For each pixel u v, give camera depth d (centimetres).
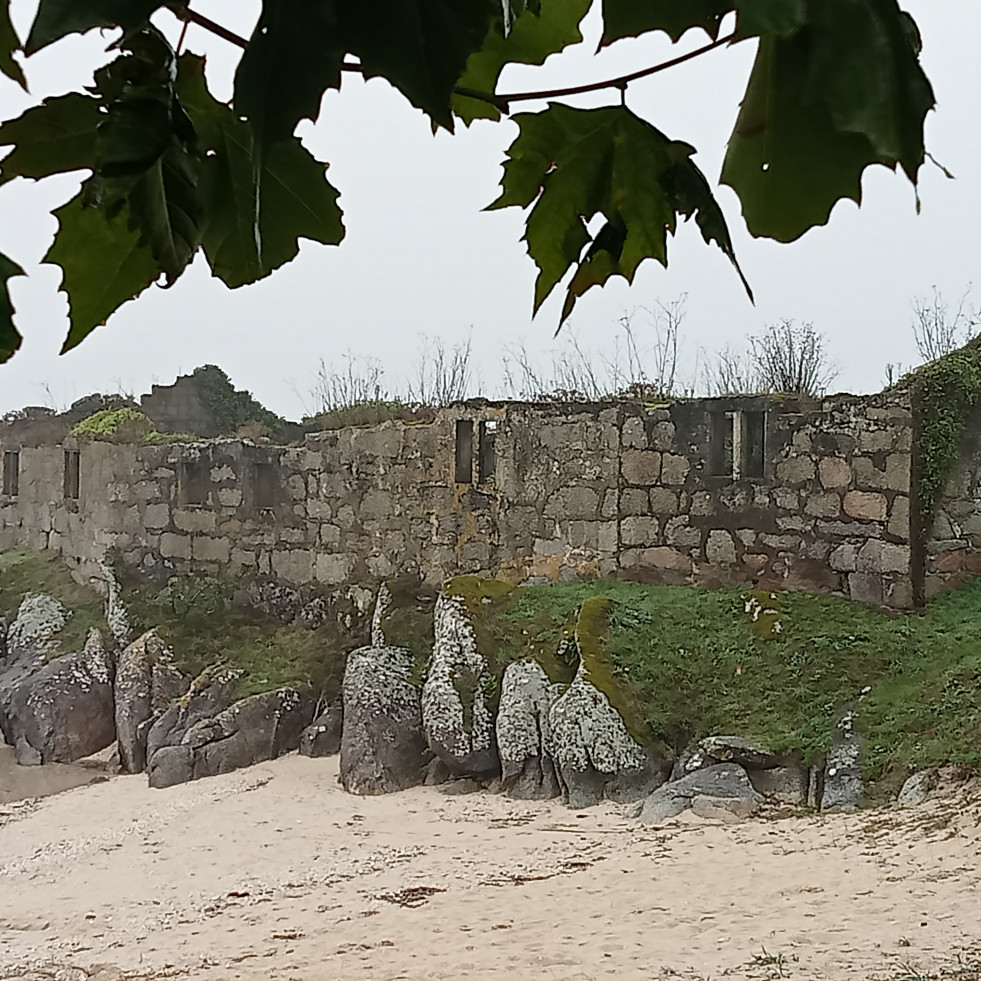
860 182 77
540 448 1148
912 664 870
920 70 65
